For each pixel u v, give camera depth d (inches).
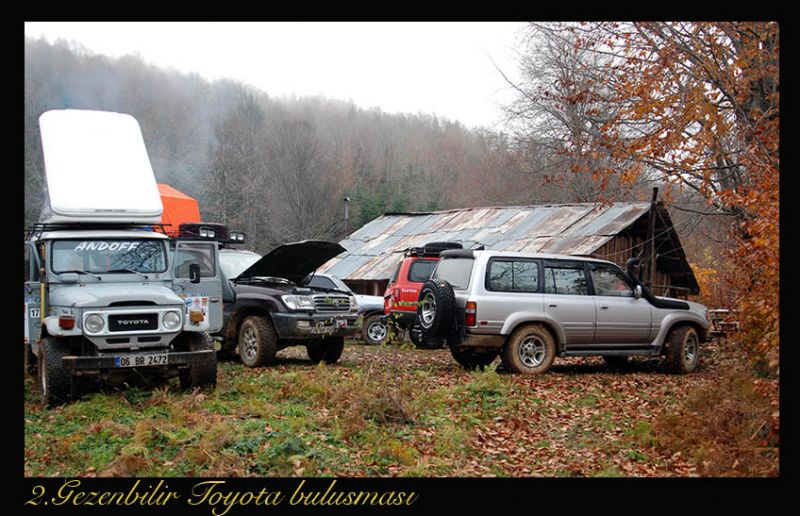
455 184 2213.3
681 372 546.3
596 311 517.7
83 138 438.9
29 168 1134.4
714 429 322.3
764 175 413.4
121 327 383.9
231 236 479.5
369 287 1072.2
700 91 498.3
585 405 404.5
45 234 413.1
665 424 339.0
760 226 326.0
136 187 436.1
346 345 772.6
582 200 1123.3
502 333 491.5
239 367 521.3
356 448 304.0
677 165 530.3
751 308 360.5
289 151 2053.4
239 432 307.9
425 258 702.5
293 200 2006.6
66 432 318.0
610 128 577.3
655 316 537.0
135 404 377.4
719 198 511.8
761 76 501.0
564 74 839.7
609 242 802.8
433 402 384.2
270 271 567.8
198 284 446.9
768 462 281.7
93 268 418.3
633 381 487.5
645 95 522.6
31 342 423.5
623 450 318.0
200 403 366.3
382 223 1217.4
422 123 2613.2
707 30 508.7
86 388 413.7
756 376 377.7
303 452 288.7
